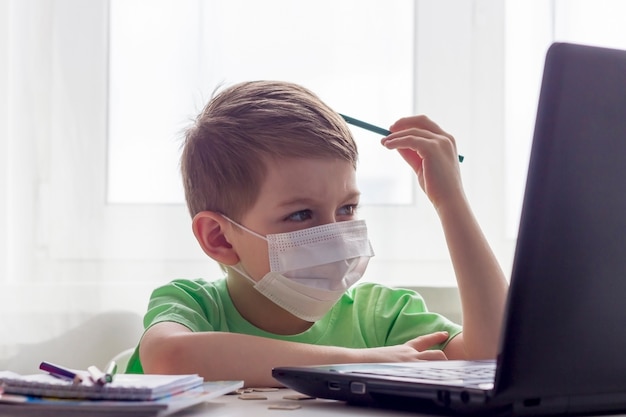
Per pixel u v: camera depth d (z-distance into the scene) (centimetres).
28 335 185
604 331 59
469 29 210
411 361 97
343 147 125
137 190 194
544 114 56
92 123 192
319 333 134
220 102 136
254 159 123
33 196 189
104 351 187
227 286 134
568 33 216
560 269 57
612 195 58
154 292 128
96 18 194
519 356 57
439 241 203
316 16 203
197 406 74
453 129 210
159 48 197
